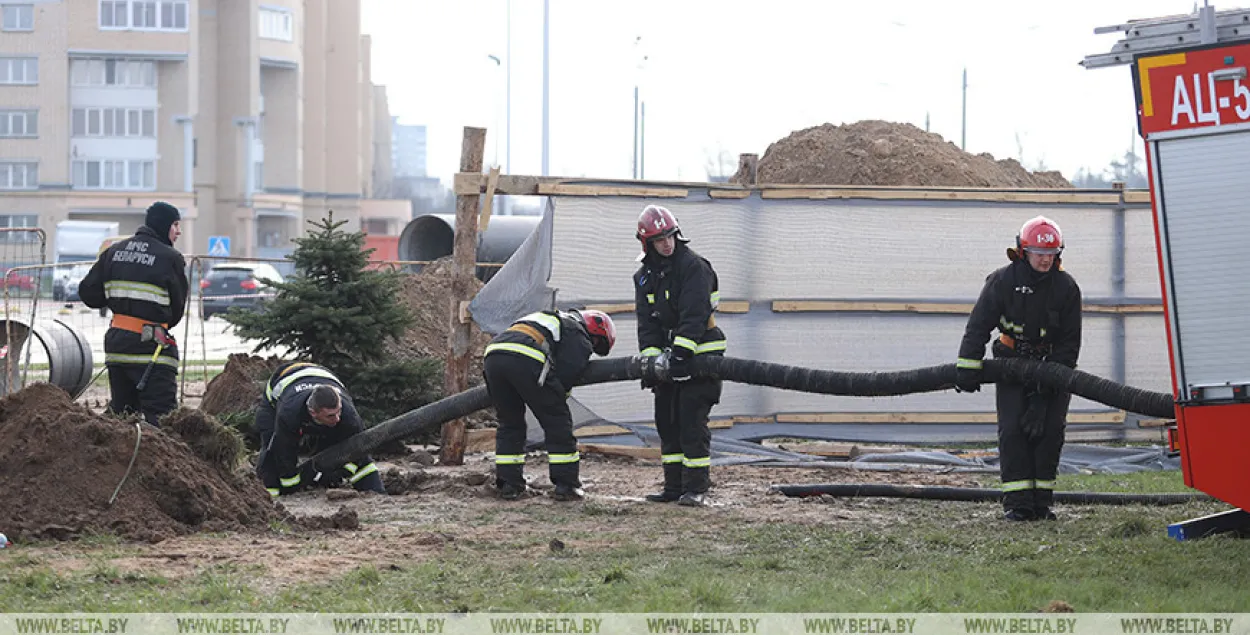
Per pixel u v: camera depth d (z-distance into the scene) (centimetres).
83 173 9000
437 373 1616
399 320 1631
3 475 927
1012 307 1067
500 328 1459
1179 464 1502
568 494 1181
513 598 749
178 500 964
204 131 9369
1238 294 861
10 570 800
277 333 1583
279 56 9656
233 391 1605
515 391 1181
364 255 1609
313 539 952
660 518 1078
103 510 930
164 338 1271
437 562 862
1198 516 1093
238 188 9431
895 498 1215
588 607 727
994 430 1636
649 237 1143
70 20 8800
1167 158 879
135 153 9038
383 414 1562
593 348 1222
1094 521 1069
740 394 1592
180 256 1279
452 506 1138
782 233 1600
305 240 1605
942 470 1445
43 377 2206
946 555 902
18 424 950
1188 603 737
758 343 1593
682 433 1170
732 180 2223
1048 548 926
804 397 1612
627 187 1512
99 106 8994
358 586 779
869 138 2155
